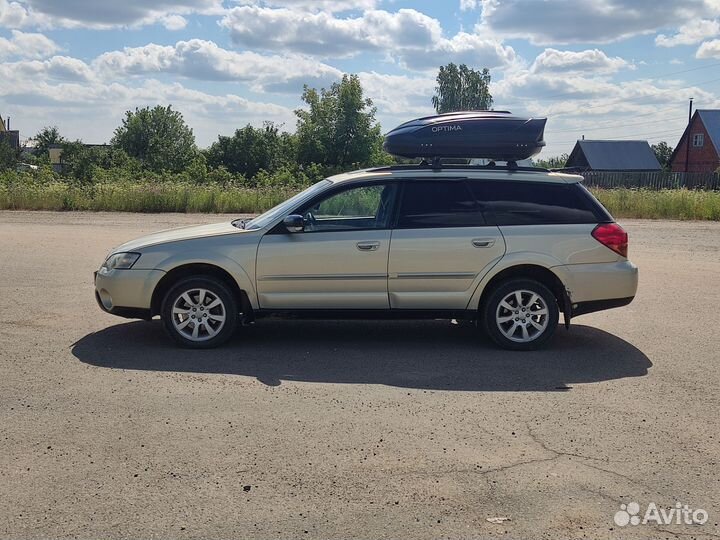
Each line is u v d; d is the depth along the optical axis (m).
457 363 6.89
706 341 7.86
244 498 4.05
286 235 7.23
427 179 7.46
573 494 4.15
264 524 3.78
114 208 27.03
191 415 5.32
